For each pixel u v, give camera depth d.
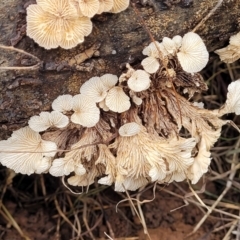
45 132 0.18
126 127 0.17
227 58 0.19
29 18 0.15
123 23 0.16
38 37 0.15
